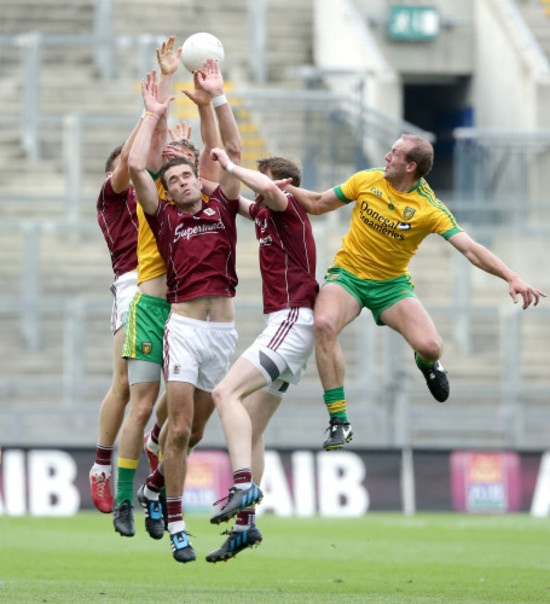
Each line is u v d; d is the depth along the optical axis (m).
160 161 31.20
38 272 70.62
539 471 62.91
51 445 58.16
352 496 61.03
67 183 77.06
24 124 82.56
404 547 45.16
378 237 31.06
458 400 73.31
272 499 60.28
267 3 95.62
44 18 91.69
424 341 31.09
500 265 29.92
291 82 92.12
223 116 30.59
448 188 99.12
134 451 31.22
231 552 30.44
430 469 61.97
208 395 31.02
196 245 30.02
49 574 34.78
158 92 30.97
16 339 71.50
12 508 57.59
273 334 30.16
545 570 37.28
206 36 31.02
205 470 59.97
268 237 30.61
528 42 89.06
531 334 76.62
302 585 32.28
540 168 81.25
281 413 68.19
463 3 95.06
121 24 91.75
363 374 69.62
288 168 31.08
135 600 27.12
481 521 57.50
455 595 29.86
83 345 68.44
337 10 89.94
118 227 32.16
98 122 77.50
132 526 31.44
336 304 30.81
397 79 84.88
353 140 83.25
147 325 30.95
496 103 91.38
